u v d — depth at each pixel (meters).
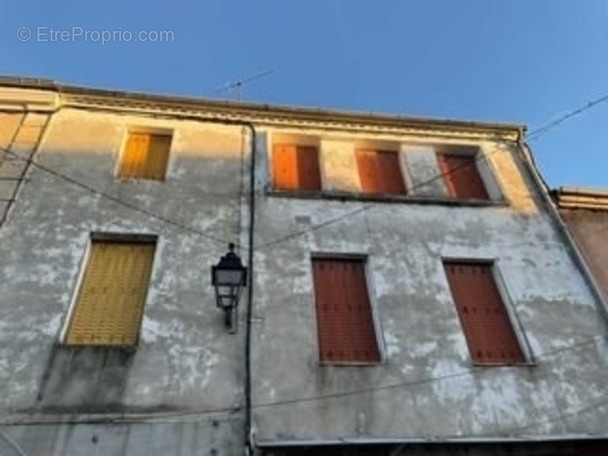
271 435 7.37
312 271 9.45
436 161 11.98
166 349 7.96
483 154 12.26
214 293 8.67
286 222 9.94
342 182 11.02
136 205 9.70
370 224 10.23
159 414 7.33
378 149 12.19
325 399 7.84
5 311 7.99
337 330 8.87
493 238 10.45
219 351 8.05
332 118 12.10
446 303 9.29
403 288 9.34
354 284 9.49
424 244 10.08
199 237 9.40
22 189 9.53
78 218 9.32
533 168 12.12
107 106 11.34
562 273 10.12
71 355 7.73
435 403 8.04
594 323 9.48
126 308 8.55
